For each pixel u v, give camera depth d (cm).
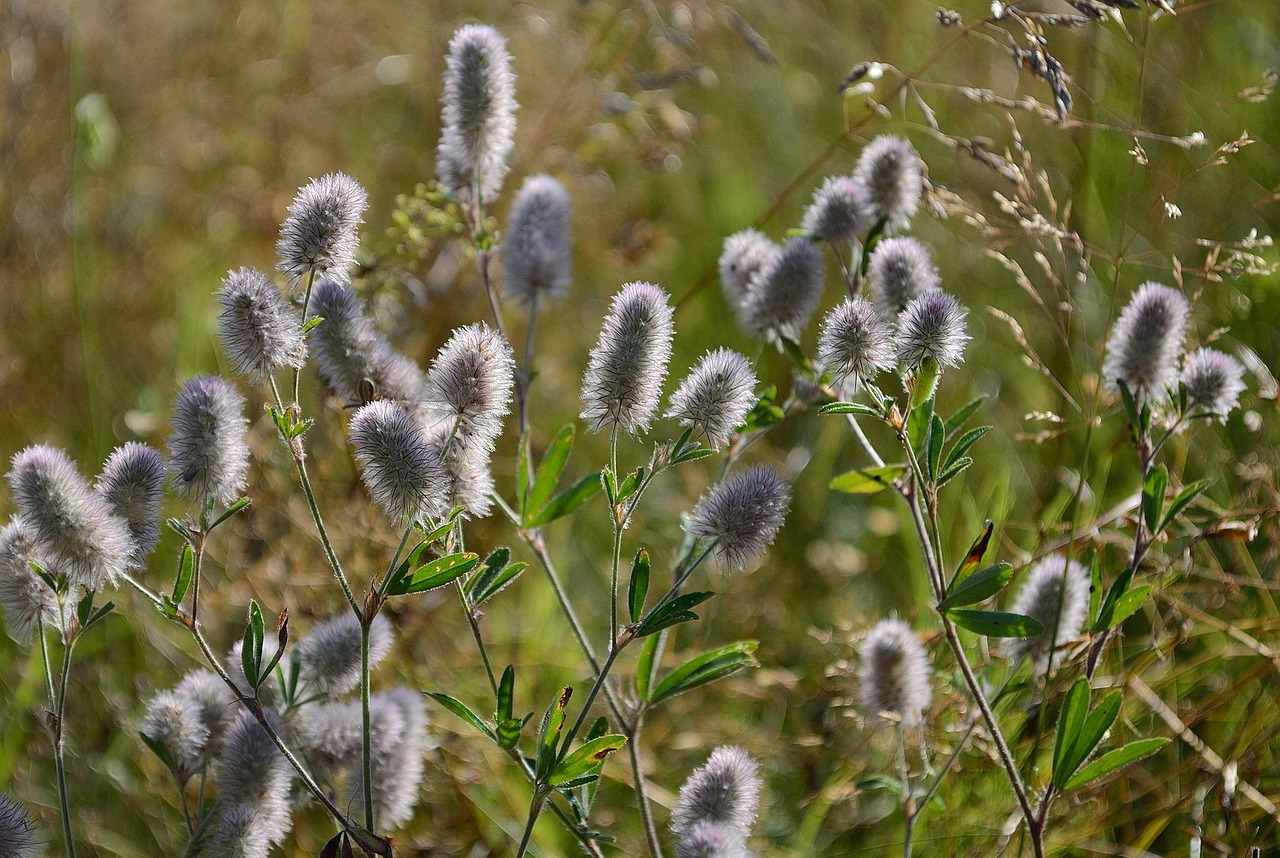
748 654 67
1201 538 72
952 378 82
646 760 74
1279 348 78
